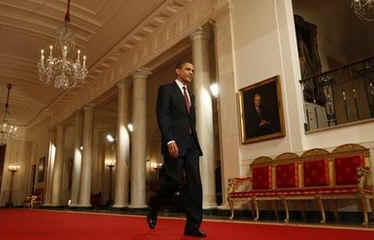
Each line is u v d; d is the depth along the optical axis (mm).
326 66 8984
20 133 25078
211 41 10406
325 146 5863
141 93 11930
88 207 14883
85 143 15695
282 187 5930
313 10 9227
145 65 11875
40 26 12156
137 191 11117
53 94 18312
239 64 7695
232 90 7707
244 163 7168
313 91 7180
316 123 6668
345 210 5477
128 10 10820
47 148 21453
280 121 6508
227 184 7441
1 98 19516
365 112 8836
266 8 7289
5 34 12719
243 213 6891
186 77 3475
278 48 6875
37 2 10953
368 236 3080
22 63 15117
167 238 3029
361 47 9617
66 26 10414
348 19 9930
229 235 3322
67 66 10609
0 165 24047
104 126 20531
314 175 5484
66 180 20453
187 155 3270
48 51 13812
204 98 8781
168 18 10625
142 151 11492
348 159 5133
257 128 6961
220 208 7422
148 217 3592
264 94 6938
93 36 12680
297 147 6219
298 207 6074
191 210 3195
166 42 10648
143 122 11734
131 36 11875
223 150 7707
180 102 3312
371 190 4781
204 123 8602
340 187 4902
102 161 20484
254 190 6285
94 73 15148
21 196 24203
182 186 3268
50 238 3219
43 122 22891
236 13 8039
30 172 24172
